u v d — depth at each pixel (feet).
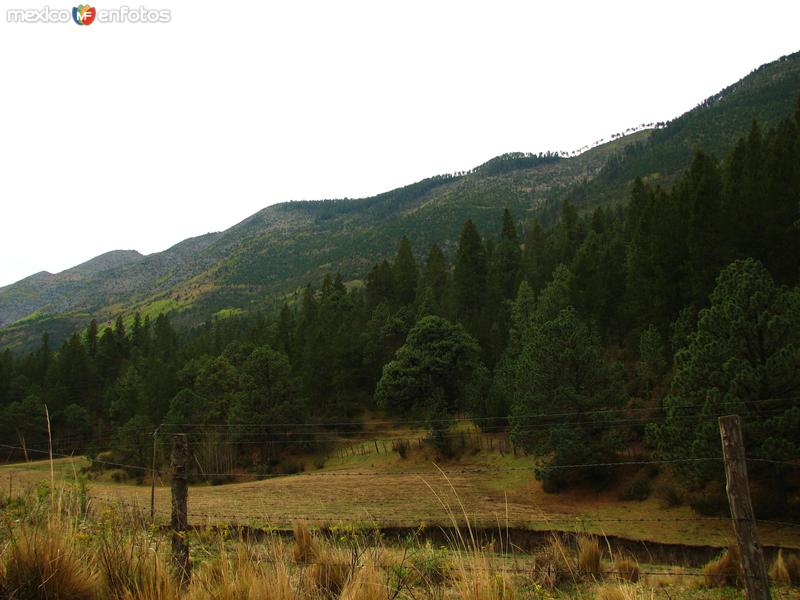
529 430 123.03
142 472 178.60
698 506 87.92
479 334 247.09
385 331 270.67
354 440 221.05
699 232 139.03
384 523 54.80
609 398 122.52
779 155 150.30
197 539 20.74
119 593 14.83
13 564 14.51
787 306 85.20
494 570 17.20
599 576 27.66
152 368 295.07
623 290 189.57
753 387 80.89
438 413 182.39
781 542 70.54
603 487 112.88
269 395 221.25
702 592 32.07
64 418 266.16
